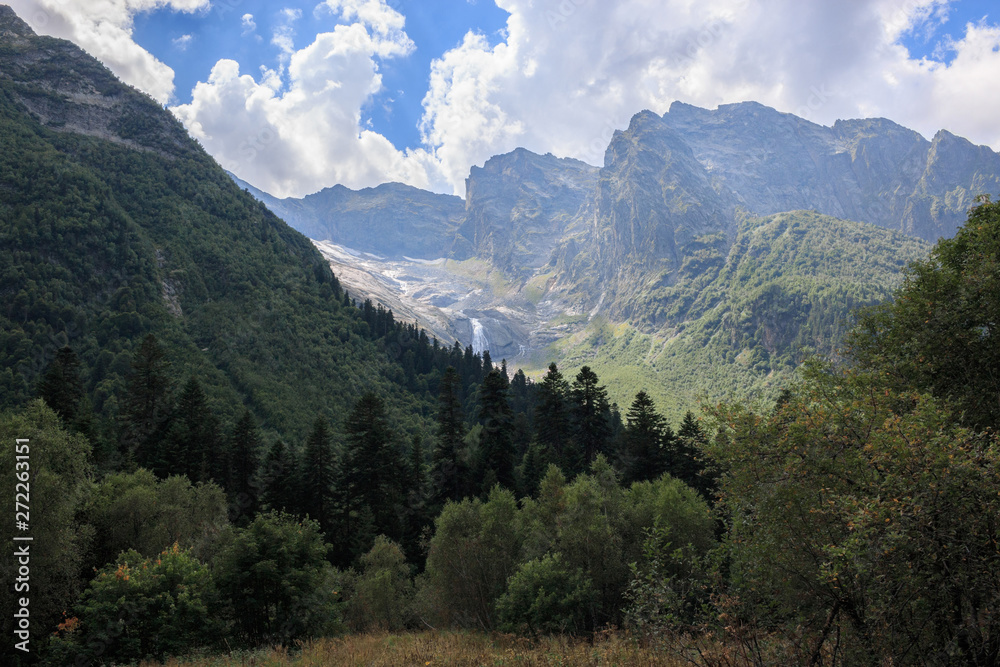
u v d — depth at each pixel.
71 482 36.06
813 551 9.79
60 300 154.38
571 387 74.12
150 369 77.00
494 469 67.94
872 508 8.81
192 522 45.84
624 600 29.61
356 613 38.91
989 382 14.77
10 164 196.25
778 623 10.22
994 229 17.38
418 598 39.47
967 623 8.67
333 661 17.39
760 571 10.38
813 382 14.79
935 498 8.62
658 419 66.81
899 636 9.06
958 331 15.30
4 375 115.75
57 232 175.12
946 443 9.20
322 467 69.38
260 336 171.38
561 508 40.38
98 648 25.75
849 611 9.45
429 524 67.44
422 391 172.12
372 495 69.94
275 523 33.19
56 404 66.75
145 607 26.98
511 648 17.66
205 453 72.69
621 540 31.88
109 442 70.31
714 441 11.78
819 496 9.97
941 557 8.57
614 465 65.56
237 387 143.88
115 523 40.72
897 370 16.02
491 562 36.69
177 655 26.59
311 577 31.39
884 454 9.35
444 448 72.19
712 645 10.81
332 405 151.50
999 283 14.95
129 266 179.25
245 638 29.50
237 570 30.52
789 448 10.55
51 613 28.84
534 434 81.75
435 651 16.80
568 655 14.74
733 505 11.33
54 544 29.22
